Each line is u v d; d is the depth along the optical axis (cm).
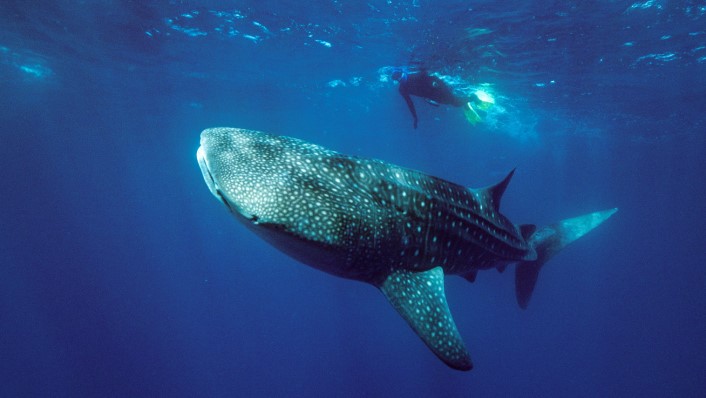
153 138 4262
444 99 1503
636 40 1484
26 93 2836
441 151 4997
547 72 1834
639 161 5116
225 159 274
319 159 308
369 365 3672
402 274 327
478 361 3759
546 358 4056
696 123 3016
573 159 5109
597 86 2059
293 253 285
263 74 2203
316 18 1462
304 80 2284
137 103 2967
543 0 1192
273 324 5988
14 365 4250
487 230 446
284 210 255
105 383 3719
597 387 3519
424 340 276
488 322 4834
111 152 5203
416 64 1778
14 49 2008
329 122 3534
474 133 3641
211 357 4222
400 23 1408
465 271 445
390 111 2962
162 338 5003
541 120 2953
